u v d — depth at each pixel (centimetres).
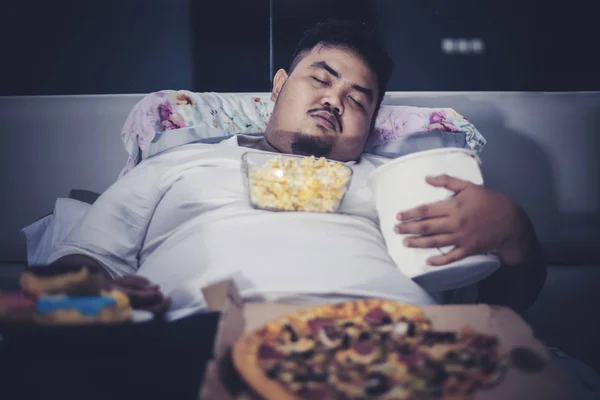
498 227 130
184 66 201
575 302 164
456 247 128
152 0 197
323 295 117
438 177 129
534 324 163
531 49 196
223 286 99
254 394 74
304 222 129
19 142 177
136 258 140
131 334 87
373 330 90
